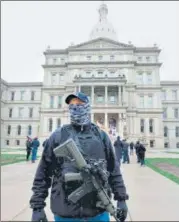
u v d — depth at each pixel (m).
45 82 71.94
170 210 5.46
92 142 2.42
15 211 5.20
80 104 2.55
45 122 69.19
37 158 23.78
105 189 2.32
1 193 6.84
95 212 2.24
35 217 2.34
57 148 2.28
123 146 21.00
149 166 17.56
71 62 69.38
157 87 67.62
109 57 70.44
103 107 60.16
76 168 2.30
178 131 65.19
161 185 9.17
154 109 66.38
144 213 5.30
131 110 65.50
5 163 16.42
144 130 65.44
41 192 2.46
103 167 2.33
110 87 64.81
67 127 2.56
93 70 68.88
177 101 65.25
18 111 80.31
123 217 2.47
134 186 8.91
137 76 69.38
